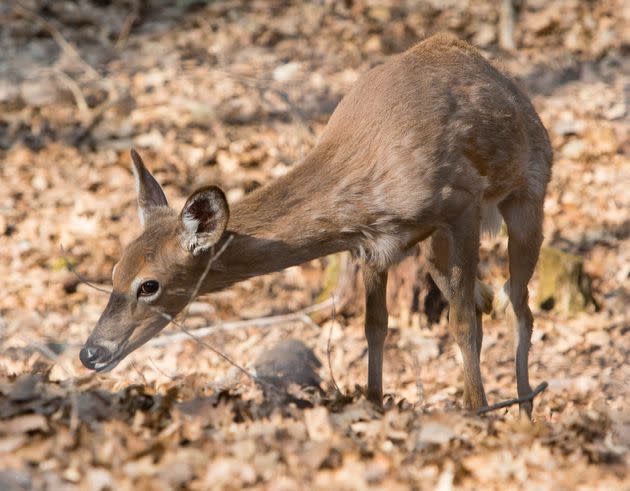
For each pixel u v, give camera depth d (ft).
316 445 23.18
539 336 45.21
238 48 72.13
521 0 76.95
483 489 22.44
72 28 74.33
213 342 43.93
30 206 55.98
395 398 36.04
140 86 67.15
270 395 27.86
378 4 77.15
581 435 25.91
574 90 66.33
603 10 75.77
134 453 22.25
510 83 34.35
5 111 64.13
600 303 48.19
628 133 60.95
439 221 30.96
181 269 29.66
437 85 31.27
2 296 48.47
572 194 55.93
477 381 31.86
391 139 30.22
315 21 75.31
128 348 29.99
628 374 41.42
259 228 29.81
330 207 30.09
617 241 52.31
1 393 25.45
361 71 68.95
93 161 59.62
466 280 31.58
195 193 28.30
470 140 31.24
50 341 43.80
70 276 50.16
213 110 63.98
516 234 35.22
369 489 21.70
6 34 72.64
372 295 32.27
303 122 61.00
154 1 78.64
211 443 23.09
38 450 21.84
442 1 77.46
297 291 49.96
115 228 54.19
